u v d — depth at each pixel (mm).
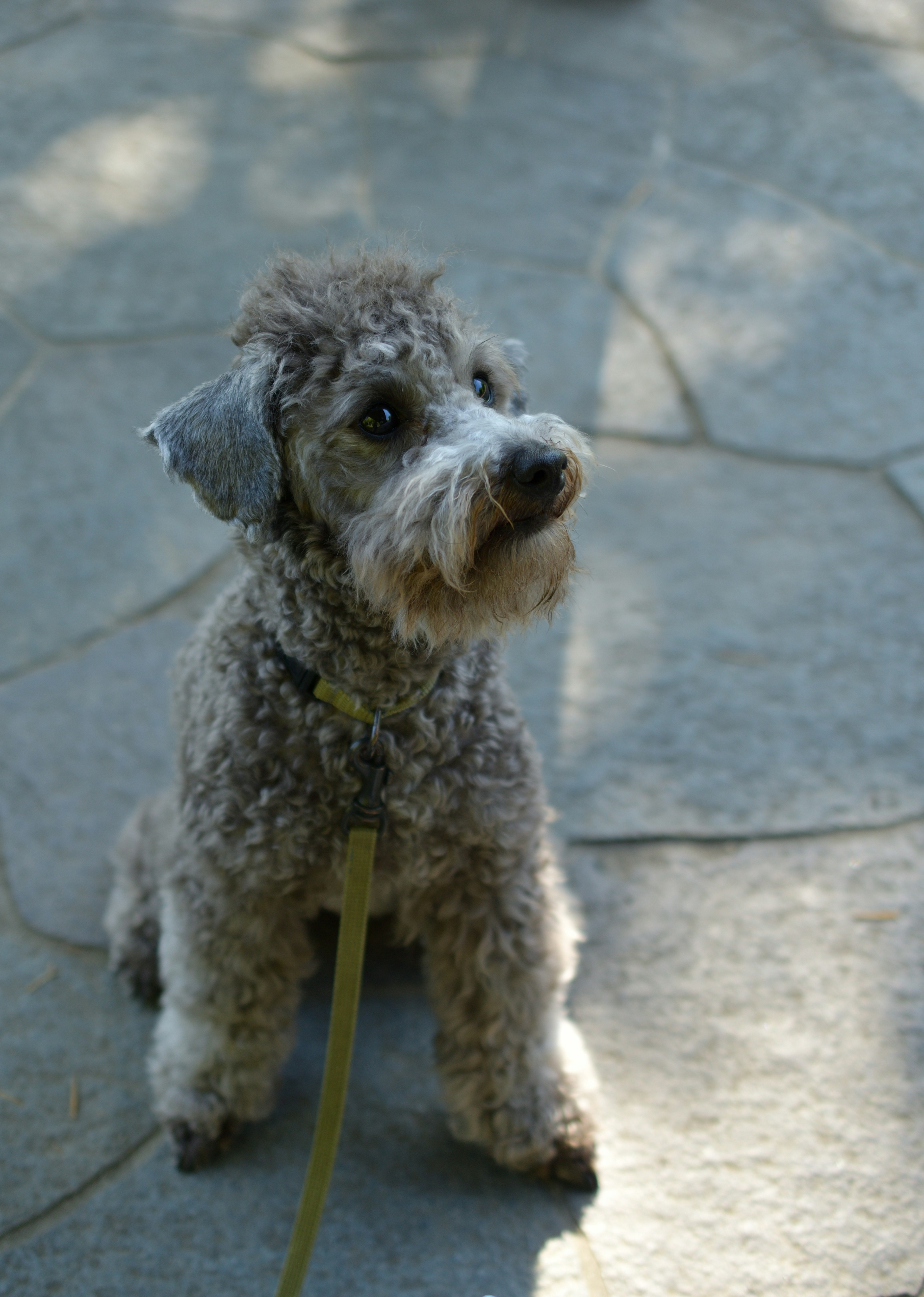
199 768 971
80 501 1411
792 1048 1053
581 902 1128
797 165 1887
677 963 1097
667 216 1792
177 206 1817
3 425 1482
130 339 1596
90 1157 1018
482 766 961
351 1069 1061
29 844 1177
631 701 1248
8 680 1278
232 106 2029
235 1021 1003
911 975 1082
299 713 949
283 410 929
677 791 1189
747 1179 998
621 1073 1047
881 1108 1023
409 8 2312
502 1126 1000
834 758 1203
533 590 953
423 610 921
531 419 953
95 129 1973
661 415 1487
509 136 1955
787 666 1268
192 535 1393
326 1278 963
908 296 1640
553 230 1765
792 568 1343
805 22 2250
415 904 1000
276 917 984
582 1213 989
